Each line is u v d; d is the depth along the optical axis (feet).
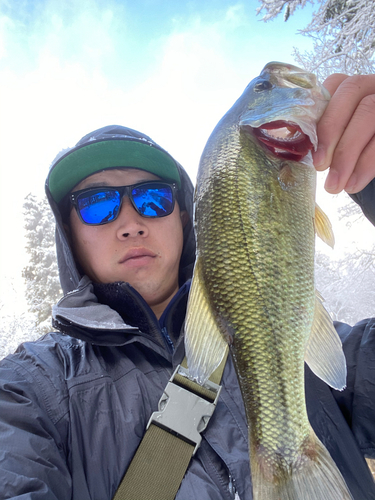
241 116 0.91
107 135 1.88
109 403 1.08
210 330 0.84
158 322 1.39
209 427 1.08
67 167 1.57
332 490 0.75
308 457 0.79
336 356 0.80
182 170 1.78
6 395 0.98
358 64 4.94
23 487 0.79
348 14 5.38
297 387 0.81
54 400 1.03
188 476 0.99
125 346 1.26
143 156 1.62
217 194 0.88
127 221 1.47
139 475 0.98
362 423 1.17
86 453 0.98
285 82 0.91
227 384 1.19
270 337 0.83
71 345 1.22
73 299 1.36
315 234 0.89
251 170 0.87
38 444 0.90
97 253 1.47
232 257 0.85
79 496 0.91
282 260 0.84
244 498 0.95
